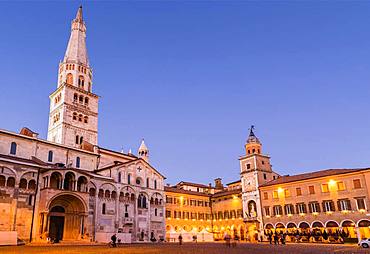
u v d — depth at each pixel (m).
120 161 79.56
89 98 84.94
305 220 72.44
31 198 52.47
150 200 76.31
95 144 82.94
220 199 97.81
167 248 41.62
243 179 89.50
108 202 65.88
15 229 49.12
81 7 95.25
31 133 63.06
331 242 63.72
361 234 63.59
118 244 53.62
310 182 73.38
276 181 82.00
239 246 49.84
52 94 83.81
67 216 57.12
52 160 63.59
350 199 66.06
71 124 78.25
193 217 94.44
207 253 32.41
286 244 58.12
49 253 30.45
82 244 49.78
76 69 85.00
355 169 68.06
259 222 81.75
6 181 49.59
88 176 60.72
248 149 92.00
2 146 55.88
